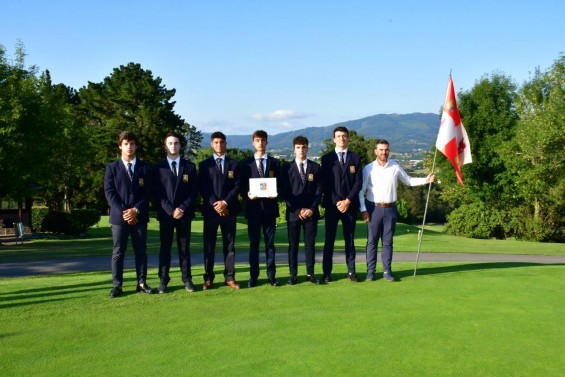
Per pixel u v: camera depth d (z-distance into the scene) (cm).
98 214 3309
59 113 2989
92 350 498
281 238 2328
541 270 898
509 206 3591
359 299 684
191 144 7888
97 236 3170
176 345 511
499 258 1573
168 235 724
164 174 728
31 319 589
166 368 455
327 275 797
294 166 775
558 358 481
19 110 2312
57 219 3181
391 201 808
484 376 441
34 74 2653
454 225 3403
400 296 700
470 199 3891
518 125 3069
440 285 766
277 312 621
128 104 5322
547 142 2503
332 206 793
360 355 485
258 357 480
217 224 745
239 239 2278
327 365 461
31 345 510
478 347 507
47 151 2597
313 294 711
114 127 5172
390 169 812
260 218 767
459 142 848
